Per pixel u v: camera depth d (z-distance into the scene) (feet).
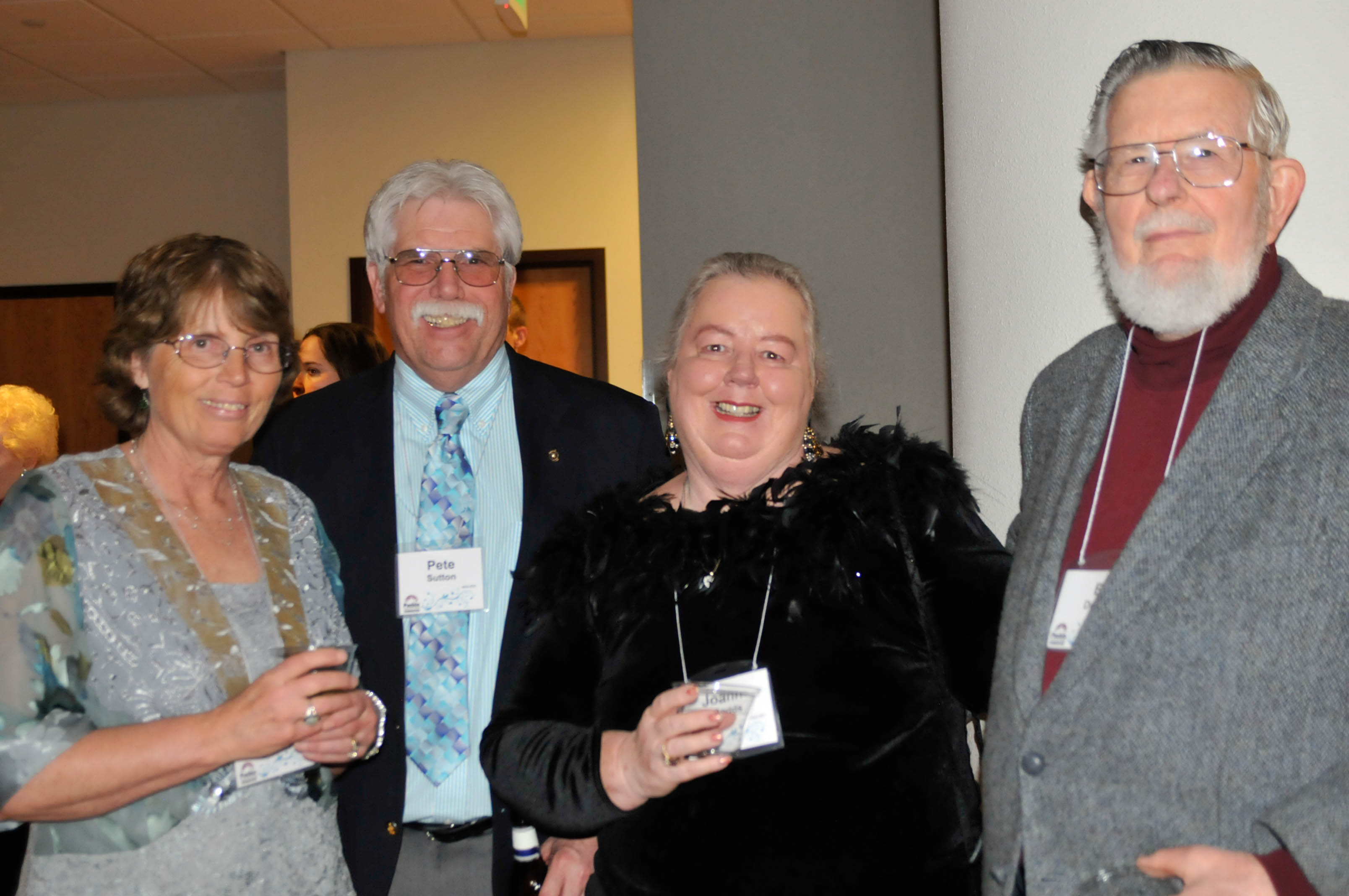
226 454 5.16
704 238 11.44
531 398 7.27
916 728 4.75
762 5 11.37
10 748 4.25
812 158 11.35
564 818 4.79
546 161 20.72
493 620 6.54
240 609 5.07
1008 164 6.41
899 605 4.91
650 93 11.48
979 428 6.75
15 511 4.57
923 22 11.23
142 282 4.94
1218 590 3.64
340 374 12.13
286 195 22.97
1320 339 3.84
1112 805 3.74
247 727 4.45
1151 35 5.49
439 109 20.75
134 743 4.37
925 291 11.25
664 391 6.07
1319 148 4.98
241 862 4.71
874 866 4.52
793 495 5.19
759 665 4.84
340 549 6.49
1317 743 3.40
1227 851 3.40
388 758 6.10
